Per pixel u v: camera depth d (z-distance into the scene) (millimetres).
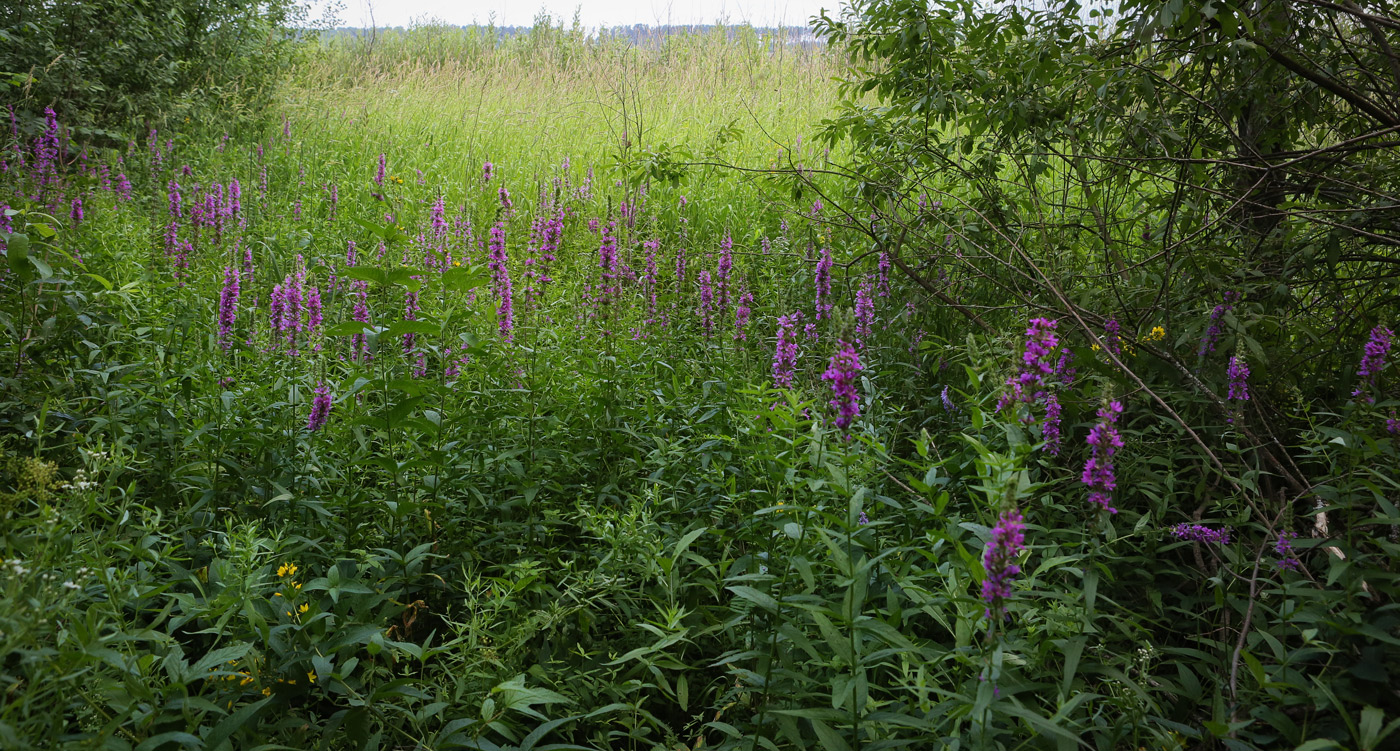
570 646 3027
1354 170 4098
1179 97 4852
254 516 3428
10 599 1816
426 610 3145
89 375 3906
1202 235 4172
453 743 2266
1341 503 2670
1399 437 2762
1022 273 4328
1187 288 4160
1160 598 3031
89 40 11047
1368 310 4016
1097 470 2406
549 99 14125
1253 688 2494
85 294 4484
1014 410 2613
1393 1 4414
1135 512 3383
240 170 9922
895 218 5312
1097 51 4816
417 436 3791
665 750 2541
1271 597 2934
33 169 7691
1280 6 3916
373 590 2920
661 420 4113
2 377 3803
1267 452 3375
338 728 2369
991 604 1986
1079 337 4039
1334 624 2328
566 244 6359
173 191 7027
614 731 2689
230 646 2246
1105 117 4492
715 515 3562
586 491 3777
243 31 13719
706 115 12445
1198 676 2844
